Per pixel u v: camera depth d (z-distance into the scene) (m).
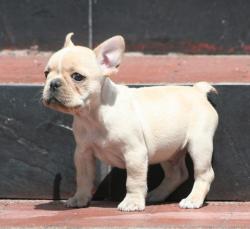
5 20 12.43
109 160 8.50
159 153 8.55
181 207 8.48
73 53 8.02
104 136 8.28
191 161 8.95
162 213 8.21
